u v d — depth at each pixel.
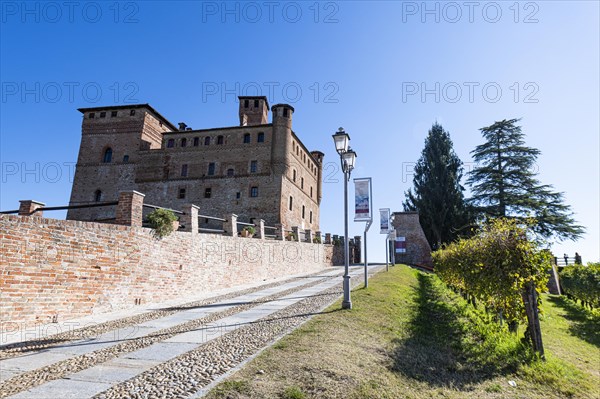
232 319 9.48
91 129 50.22
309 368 5.21
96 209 47.22
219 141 45.91
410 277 20.97
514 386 6.05
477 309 13.48
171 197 45.28
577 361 9.07
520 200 34.38
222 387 4.51
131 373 5.25
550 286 27.53
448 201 40.62
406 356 6.49
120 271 11.59
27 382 4.91
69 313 9.82
